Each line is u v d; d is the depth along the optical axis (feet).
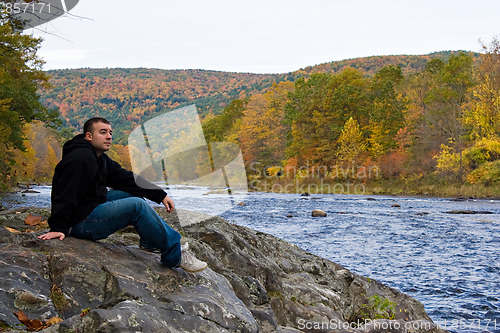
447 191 142.82
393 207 99.86
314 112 212.84
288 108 236.02
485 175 141.79
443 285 31.81
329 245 48.44
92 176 12.64
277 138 240.32
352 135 184.96
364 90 224.33
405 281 32.96
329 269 22.72
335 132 206.80
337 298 19.76
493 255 43.42
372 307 20.45
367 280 22.86
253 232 24.17
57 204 12.55
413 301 22.17
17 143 105.09
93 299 11.44
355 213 85.51
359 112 208.23
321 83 239.09
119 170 13.56
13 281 10.89
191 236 18.30
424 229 62.39
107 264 12.36
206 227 18.85
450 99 187.32
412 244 49.62
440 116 183.32
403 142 187.01
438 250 45.93
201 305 12.07
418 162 173.47
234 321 12.35
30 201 75.61
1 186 74.49
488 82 163.73
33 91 103.71
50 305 10.89
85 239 13.17
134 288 11.82
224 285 14.61
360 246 48.03
